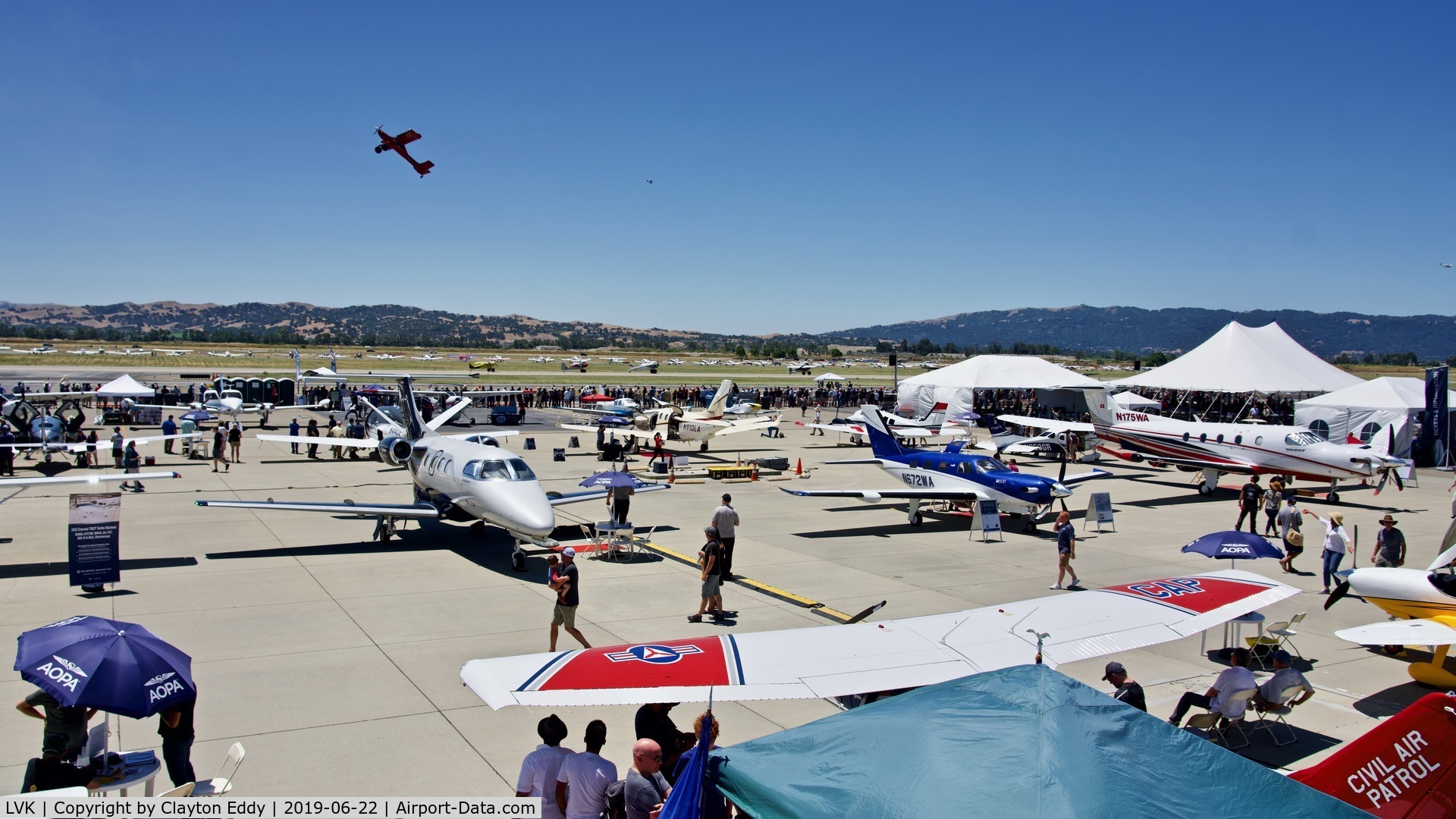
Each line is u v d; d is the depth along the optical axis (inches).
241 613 575.8
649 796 248.2
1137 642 320.8
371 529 900.0
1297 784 191.6
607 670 264.4
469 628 547.2
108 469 1315.2
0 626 531.2
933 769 189.5
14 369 4554.6
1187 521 1031.0
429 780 336.2
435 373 5004.9
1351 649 534.0
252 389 2448.3
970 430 2041.1
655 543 847.7
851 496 947.3
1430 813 241.1
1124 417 1494.8
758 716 406.9
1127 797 180.4
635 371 5969.5
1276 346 2145.7
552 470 1438.2
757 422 1729.8
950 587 679.1
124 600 603.5
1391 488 1368.1
